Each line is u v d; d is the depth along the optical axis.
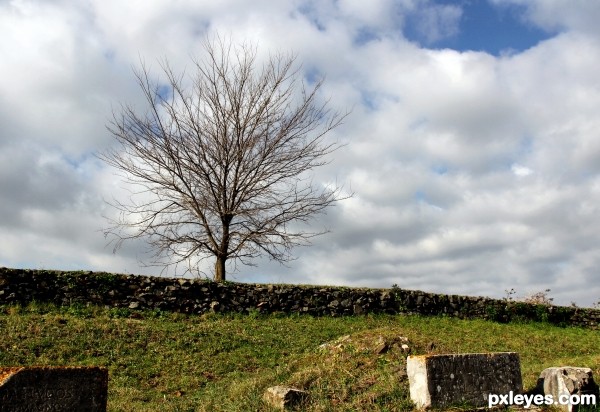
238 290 19.33
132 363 13.17
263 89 24.72
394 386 9.02
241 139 23.84
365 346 11.60
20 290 16.25
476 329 20.30
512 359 8.91
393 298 21.47
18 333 13.82
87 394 6.65
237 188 23.64
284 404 8.77
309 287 20.58
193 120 24.02
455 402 8.22
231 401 9.87
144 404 10.47
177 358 13.81
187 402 10.37
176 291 18.33
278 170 24.08
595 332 23.27
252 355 14.63
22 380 6.25
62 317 15.58
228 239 23.08
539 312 23.69
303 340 16.28
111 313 16.66
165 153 23.48
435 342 13.11
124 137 23.75
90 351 13.57
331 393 9.22
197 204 23.05
